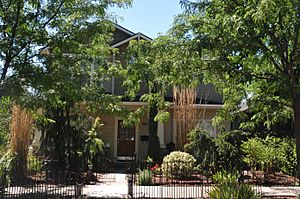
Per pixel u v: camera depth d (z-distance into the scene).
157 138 18.42
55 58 9.97
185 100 17.77
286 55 8.23
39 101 9.98
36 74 9.68
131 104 18.91
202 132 14.45
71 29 10.40
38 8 10.20
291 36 7.75
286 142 15.15
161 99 11.81
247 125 12.38
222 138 14.23
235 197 7.87
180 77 8.72
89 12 10.45
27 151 13.34
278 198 10.42
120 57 12.04
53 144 14.29
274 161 14.33
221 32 7.86
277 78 8.42
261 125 17.38
